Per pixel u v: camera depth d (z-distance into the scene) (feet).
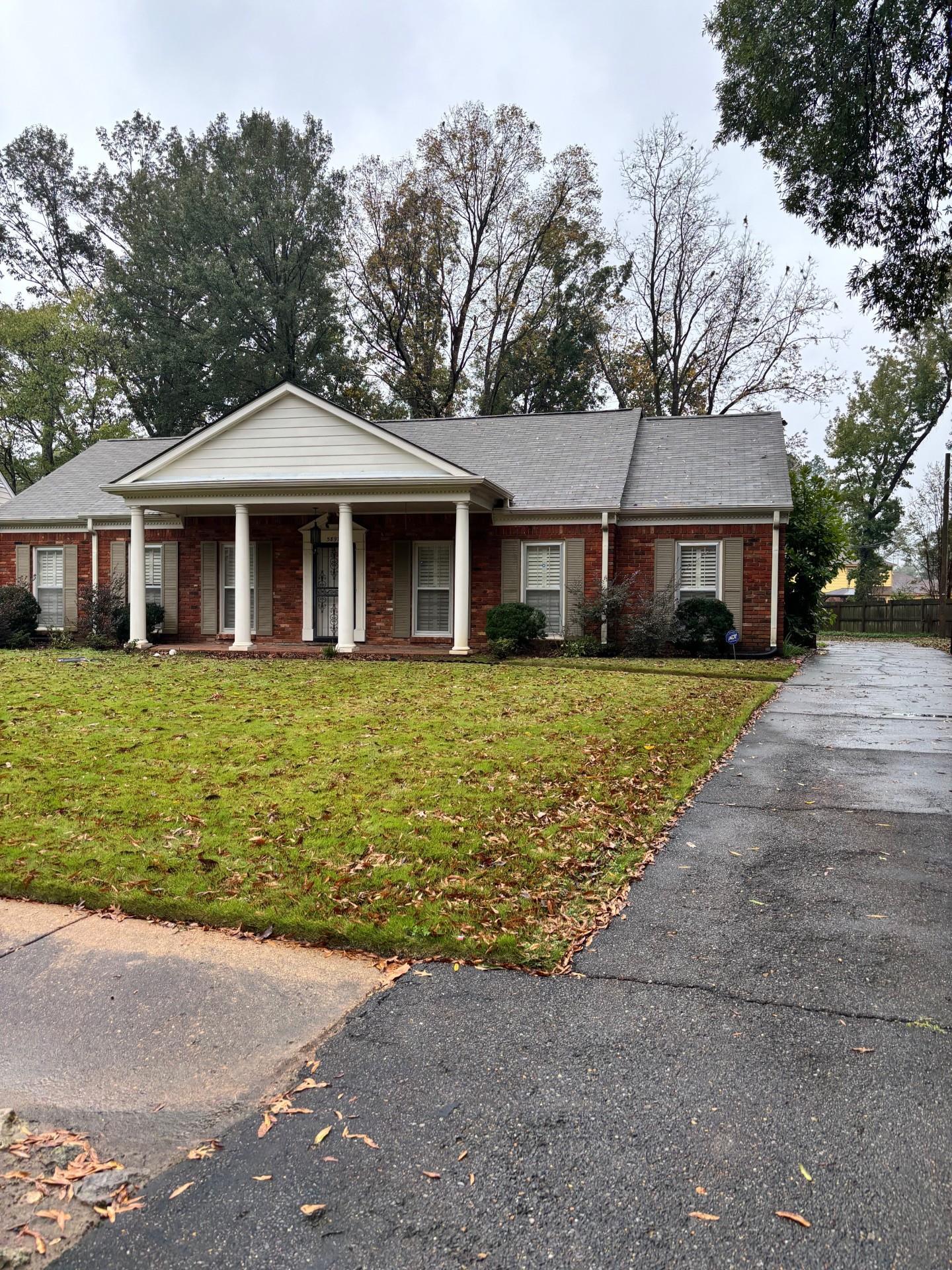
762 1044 9.39
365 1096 8.52
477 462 59.11
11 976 11.21
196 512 57.77
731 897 13.79
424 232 101.14
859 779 21.53
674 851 16.08
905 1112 8.14
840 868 15.08
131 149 112.57
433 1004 10.43
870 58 24.90
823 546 62.75
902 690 39.17
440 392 107.96
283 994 10.73
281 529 57.98
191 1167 7.50
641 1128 7.93
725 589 51.80
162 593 60.70
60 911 13.33
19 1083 8.86
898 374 134.62
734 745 25.71
